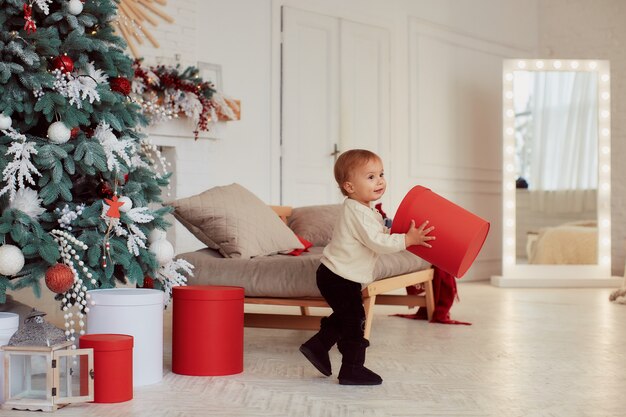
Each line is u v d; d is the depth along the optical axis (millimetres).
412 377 2576
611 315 4508
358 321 2471
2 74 2500
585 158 6844
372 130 6309
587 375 2641
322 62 5930
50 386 2059
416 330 3764
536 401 2238
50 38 2627
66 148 2596
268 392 2324
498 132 7457
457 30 7043
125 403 2166
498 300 5375
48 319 3941
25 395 2135
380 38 6375
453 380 2531
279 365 2781
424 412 2092
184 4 5020
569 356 3029
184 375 2576
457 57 7062
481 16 7270
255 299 3180
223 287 2689
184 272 3314
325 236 4398
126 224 2719
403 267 3570
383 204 6379
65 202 2723
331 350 3145
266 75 5543
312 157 5852
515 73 6867
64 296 2562
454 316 4383
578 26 7664
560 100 6902
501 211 7527
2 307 2812
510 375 2629
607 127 6852
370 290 3182
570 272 6695
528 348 3219
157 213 2859
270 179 5566
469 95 7172
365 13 6246
